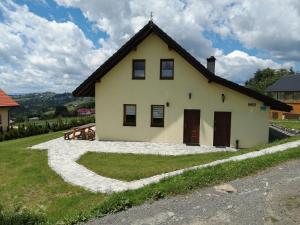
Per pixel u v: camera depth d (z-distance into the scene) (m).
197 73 19.12
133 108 20.41
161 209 7.48
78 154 16.23
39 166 14.04
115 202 7.83
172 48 19.09
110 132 20.72
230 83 18.31
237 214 6.92
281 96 57.22
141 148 18.00
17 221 7.52
